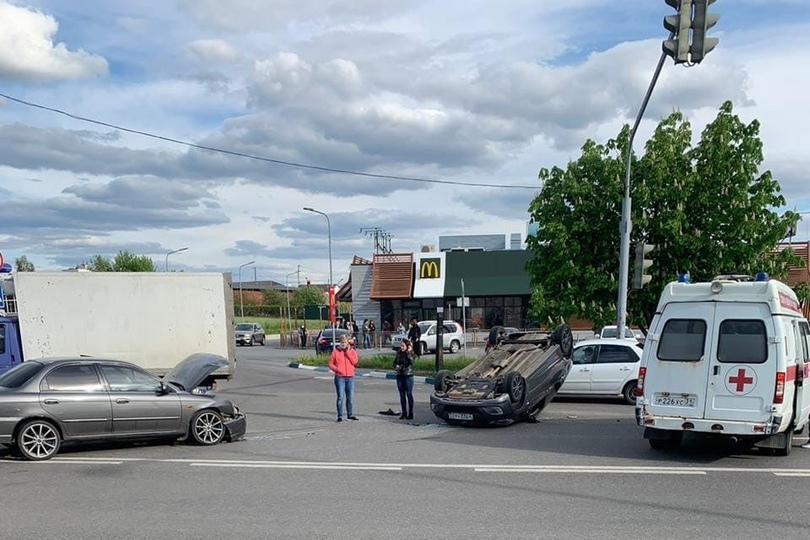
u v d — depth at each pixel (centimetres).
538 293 2250
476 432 1320
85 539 654
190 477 925
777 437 1038
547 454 1074
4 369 1705
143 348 1798
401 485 864
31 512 751
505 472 938
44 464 1026
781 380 973
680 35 1145
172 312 1816
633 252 2202
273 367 3219
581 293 2233
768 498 792
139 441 1222
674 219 2089
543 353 1525
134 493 836
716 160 2108
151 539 652
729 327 1012
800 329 1107
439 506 761
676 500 783
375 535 657
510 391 1363
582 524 690
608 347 1778
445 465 990
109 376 1134
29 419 1055
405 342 1513
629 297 2216
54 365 1108
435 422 1466
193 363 1385
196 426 1178
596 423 1423
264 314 8725
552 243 2245
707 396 1009
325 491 836
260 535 661
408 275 4881
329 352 3934
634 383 1733
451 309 4875
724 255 2094
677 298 1048
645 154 2189
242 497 810
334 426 1418
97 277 1778
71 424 1080
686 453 1074
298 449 1141
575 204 2223
